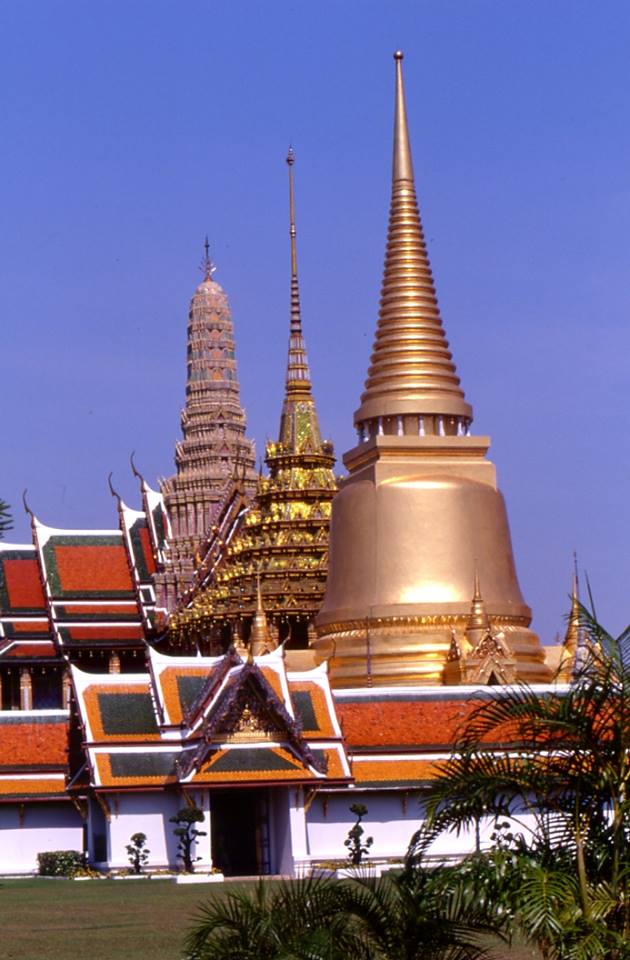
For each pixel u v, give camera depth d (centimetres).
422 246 11525
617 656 3462
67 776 8888
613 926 3303
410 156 11669
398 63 11719
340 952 3139
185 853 8156
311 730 8619
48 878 8494
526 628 10912
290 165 13625
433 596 10600
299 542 12569
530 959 4388
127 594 14325
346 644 10625
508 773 3459
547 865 3338
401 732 8925
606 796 3450
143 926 5594
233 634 12450
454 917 3247
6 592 14338
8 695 14150
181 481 15200
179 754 8425
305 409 13100
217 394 15775
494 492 11044
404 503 10800
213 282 16200
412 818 8731
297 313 13338
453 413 11162
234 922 3266
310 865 8269
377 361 11369
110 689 8600
